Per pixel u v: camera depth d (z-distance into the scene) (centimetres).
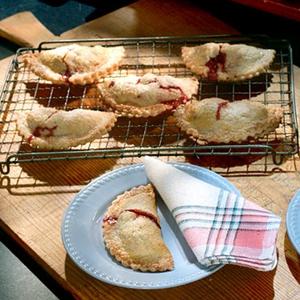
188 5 156
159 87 122
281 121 115
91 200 99
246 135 111
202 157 113
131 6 156
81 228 95
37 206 106
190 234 90
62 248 97
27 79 133
